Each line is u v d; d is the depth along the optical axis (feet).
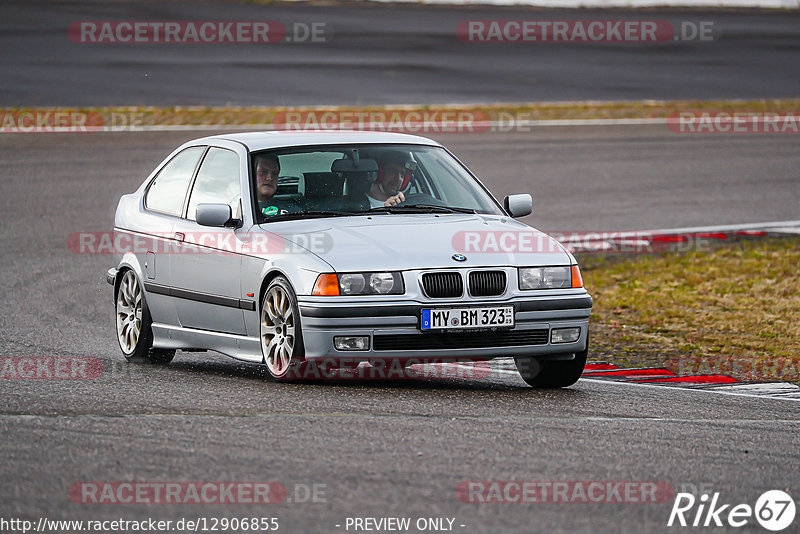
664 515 45.19
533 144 224.53
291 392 67.72
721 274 126.11
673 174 200.54
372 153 80.84
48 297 111.65
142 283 84.53
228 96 268.82
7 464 50.26
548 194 180.75
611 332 98.99
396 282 68.80
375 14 417.49
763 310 107.86
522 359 75.56
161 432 56.18
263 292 72.59
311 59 328.08
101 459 51.19
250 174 78.07
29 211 158.20
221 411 61.36
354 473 49.60
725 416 64.08
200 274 78.33
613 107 269.85
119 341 86.99
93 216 156.56
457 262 69.97
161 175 88.02
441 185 80.84
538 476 49.93
